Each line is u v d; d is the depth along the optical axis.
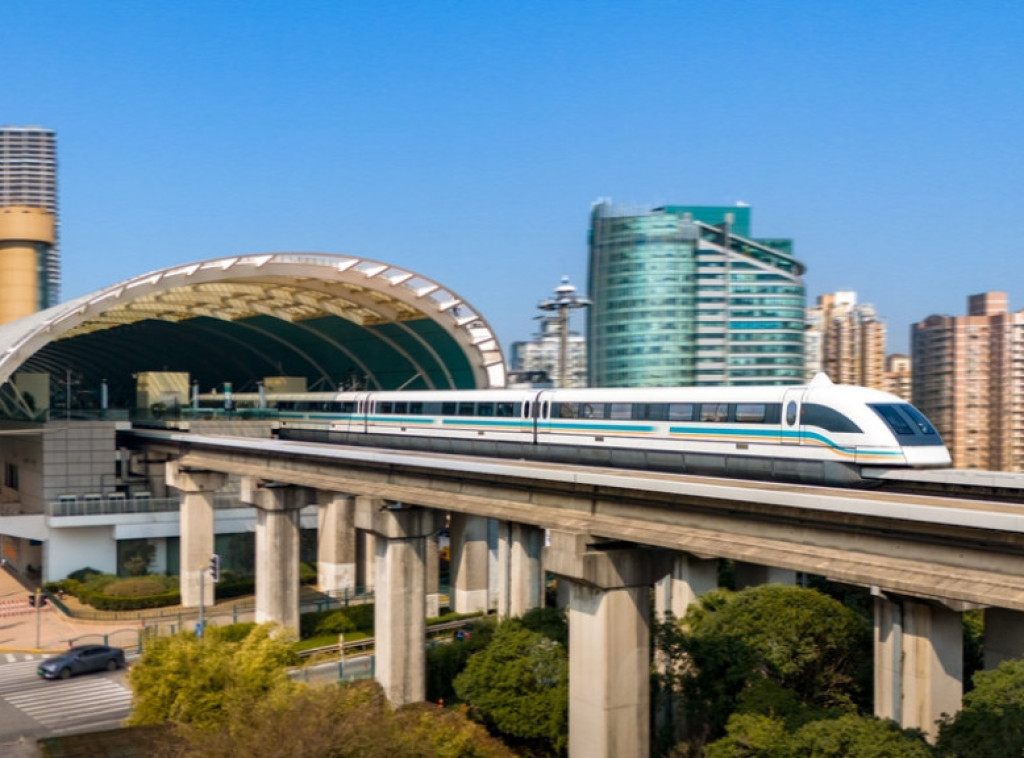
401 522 46.41
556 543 35.03
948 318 161.75
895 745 29.08
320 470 53.78
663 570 35.16
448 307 78.88
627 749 34.19
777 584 45.12
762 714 34.16
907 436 33.72
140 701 33.41
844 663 41.97
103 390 83.50
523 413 50.69
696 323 165.25
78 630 60.47
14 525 69.12
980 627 50.12
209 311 92.50
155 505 72.75
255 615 61.31
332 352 101.75
